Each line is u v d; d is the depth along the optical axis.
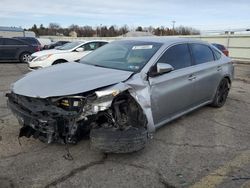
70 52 11.56
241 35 26.08
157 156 3.99
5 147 4.07
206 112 6.23
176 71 4.83
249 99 7.79
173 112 4.88
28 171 3.46
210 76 5.86
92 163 3.71
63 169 3.53
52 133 3.54
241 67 19.17
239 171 3.64
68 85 3.71
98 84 3.68
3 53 16.89
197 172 3.59
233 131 5.11
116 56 4.88
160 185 3.28
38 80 4.04
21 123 4.04
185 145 4.39
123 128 3.71
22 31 50.00
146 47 4.86
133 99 3.89
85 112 3.51
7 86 8.71
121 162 3.78
